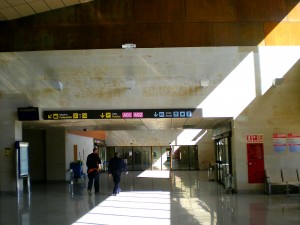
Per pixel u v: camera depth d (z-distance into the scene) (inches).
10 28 571.2
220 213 391.9
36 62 565.3
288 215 376.2
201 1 571.5
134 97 558.6
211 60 560.7
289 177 551.5
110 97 559.5
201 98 556.4
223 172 686.5
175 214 390.0
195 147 1309.1
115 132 1310.3
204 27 565.9
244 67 559.8
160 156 1323.8
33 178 847.7
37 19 571.5
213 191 593.9
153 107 557.0
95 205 458.6
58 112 558.9
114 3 571.8
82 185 740.0
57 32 569.0
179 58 560.4
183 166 1310.3
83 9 571.5
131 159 1323.8
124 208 433.4
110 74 560.4
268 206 434.9
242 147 555.8
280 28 567.8
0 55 567.2
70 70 563.2
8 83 567.5
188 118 573.0
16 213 408.8
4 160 567.8
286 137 555.8
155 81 559.2
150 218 370.0
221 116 556.1
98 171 579.2
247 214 384.2
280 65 561.3
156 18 568.4
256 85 558.9
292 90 558.9
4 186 567.2
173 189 633.6
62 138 835.4
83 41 566.6
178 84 558.3
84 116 556.7
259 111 557.9
